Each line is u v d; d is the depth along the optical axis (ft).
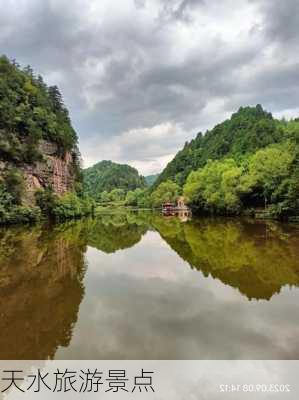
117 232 179.83
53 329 48.08
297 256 93.25
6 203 206.08
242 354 39.99
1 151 229.25
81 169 406.21
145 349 41.39
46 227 203.51
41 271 83.25
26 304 59.11
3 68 296.51
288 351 40.42
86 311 55.26
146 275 79.41
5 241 136.67
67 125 374.63
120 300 60.75
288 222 183.93
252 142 451.12
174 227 202.90
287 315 51.75
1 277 77.51
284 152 223.51
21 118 261.85
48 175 284.20
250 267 82.74
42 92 356.59
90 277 77.87
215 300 59.72
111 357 39.73
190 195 342.85
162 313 53.67
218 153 546.67
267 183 224.74
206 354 40.04
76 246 124.98
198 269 83.56
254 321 49.67
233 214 281.54
